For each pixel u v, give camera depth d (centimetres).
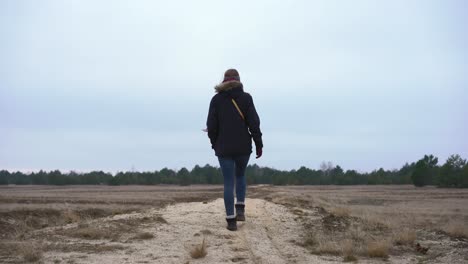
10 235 897
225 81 789
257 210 1062
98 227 797
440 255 793
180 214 969
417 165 11056
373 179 12619
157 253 658
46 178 13975
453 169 10194
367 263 691
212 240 733
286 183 12081
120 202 3903
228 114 777
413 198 5662
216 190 7856
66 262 605
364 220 1084
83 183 13562
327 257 708
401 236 895
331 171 13438
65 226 870
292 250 723
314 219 1013
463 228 1066
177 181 13288
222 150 780
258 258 656
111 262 610
